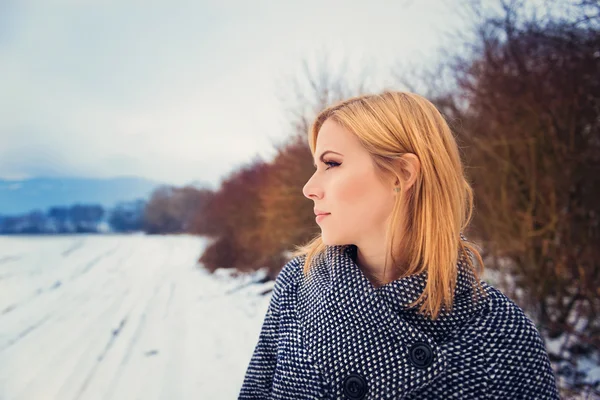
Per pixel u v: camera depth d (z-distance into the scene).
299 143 9.13
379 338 0.79
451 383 0.77
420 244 0.86
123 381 4.16
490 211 5.01
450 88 5.94
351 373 0.78
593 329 3.79
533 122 4.68
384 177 0.84
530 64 4.73
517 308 0.85
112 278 12.24
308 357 0.83
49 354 5.11
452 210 0.86
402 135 0.85
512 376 0.77
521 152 4.73
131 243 30.31
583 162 4.26
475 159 5.20
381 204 0.85
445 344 0.79
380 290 0.84
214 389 3.90
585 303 4.07
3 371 4.50
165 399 3.72
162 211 50.16
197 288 10.32
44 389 4.00
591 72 4.19
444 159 0.87
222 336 5.76
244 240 12.69
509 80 4.81
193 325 6.44
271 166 10.08
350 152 0.85
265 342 1.04
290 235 9.23
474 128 5.35
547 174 4.50
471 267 0.89
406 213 0.87
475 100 5.27
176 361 4.71
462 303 0.84
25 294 9.47
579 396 2.94
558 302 4.16
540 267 4.38
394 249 0.88
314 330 0.86
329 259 0.96
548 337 4.16
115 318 7.00
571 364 3.52
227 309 7.64
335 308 0.84
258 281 10.57
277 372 0.92
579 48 4.23
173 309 7.73
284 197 9.12
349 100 0.92
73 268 14.77
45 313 7.46
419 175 0.86
